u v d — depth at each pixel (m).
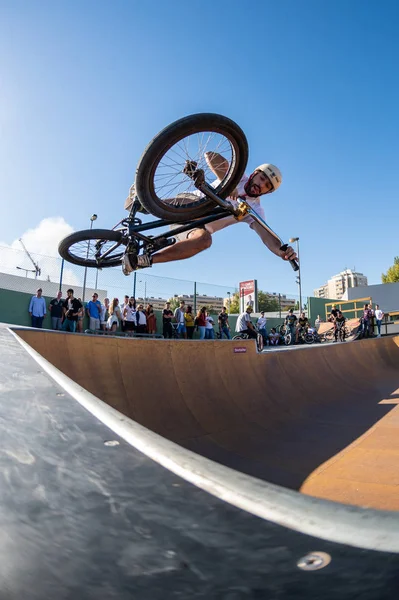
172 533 0.37
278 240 4.59
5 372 1.26
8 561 0.34
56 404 0.88
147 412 4.94
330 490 3.29
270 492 0.46
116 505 0.43
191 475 0.51
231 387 6.32
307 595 0.27
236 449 4.55
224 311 15.16
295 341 18.89
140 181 3.65
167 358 5.74
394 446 4.39
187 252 4.43
